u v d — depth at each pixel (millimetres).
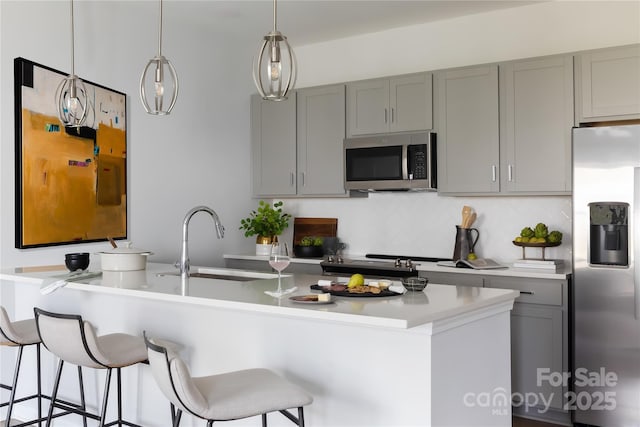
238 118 5355
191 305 2982
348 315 2123
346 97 4883
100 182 4094
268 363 2709
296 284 3043
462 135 4363
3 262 3535
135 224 4395
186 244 3266
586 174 3564
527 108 4102
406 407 2291
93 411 3402
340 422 2482
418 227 4906
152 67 4520
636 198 3412
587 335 3570
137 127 4406
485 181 4270
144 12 4453
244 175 5430
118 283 3016
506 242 4520
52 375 3590
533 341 3811
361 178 4754
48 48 3791
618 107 3770
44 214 3711
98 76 4109
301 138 5121
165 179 4641
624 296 3455
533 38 4422
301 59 5484
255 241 5590
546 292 3756
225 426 2877
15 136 3578
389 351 2340
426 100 4504
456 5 4441
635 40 4082
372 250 5133
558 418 3789
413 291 2730
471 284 4031
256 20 4734
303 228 5480
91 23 4070
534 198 4402
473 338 2492
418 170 4480
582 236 3576
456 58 4727
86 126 3967
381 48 5070
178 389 1985
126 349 2738
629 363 3453
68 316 2568
